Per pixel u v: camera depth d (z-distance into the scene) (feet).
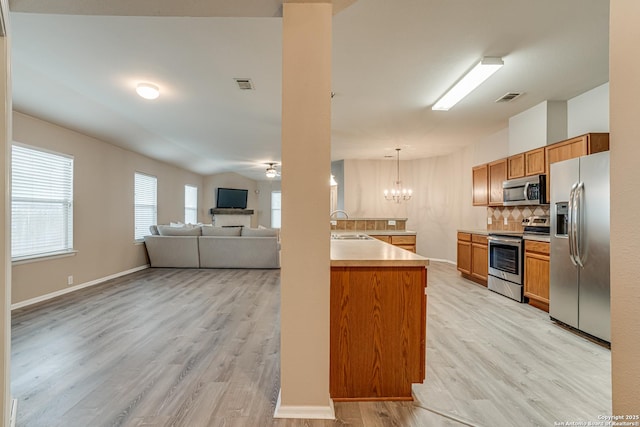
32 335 9.28
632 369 2.15
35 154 12.80
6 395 4.87
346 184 25.72
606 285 8.51
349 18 7.39
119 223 18.07
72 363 7.59
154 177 22.54
